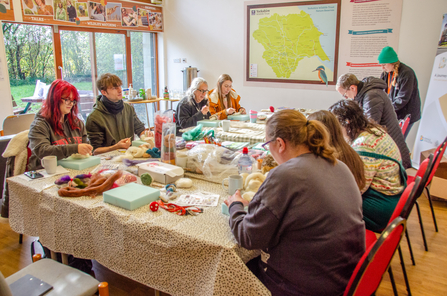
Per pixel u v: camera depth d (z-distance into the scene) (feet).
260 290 3.64
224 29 18.57
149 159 6.70
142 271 4.46
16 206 5.77
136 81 20.40
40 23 14.79
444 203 10.44
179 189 5.43
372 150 5.81
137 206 4.72
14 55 14.55
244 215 3.92
